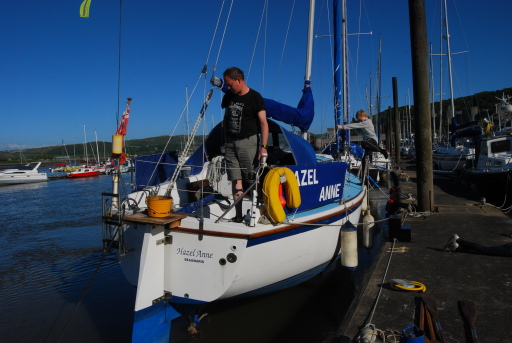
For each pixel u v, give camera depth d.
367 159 7.19
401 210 7.61
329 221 4.47
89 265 6.90
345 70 8.59
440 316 3.17
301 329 4.00
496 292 3.59
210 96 4.45
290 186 3.79
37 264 7.06
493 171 10.04
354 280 5.22
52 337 4.16
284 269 3.93
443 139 29.28
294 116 4.94
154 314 3.56
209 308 4.07
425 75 7.15
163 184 4.66
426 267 4.32
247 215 3.62
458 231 5.85
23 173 29.66
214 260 3.48
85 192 21.05
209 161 5.13
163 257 3.64
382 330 2.99
